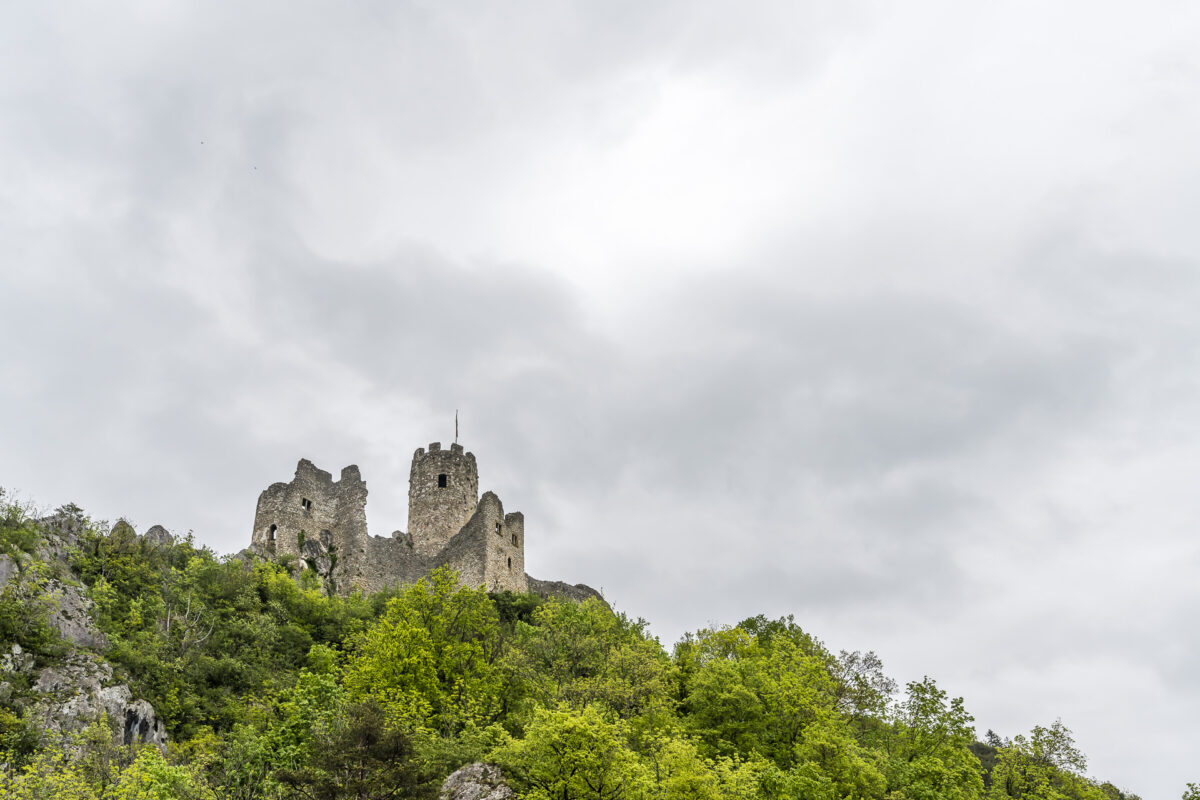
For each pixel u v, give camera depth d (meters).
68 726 41.69
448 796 36.16
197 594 59.19
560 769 35.69
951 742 51.03
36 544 53.31
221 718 48.12
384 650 50.03
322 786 30.17
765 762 43.84
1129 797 62.81
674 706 51.94
